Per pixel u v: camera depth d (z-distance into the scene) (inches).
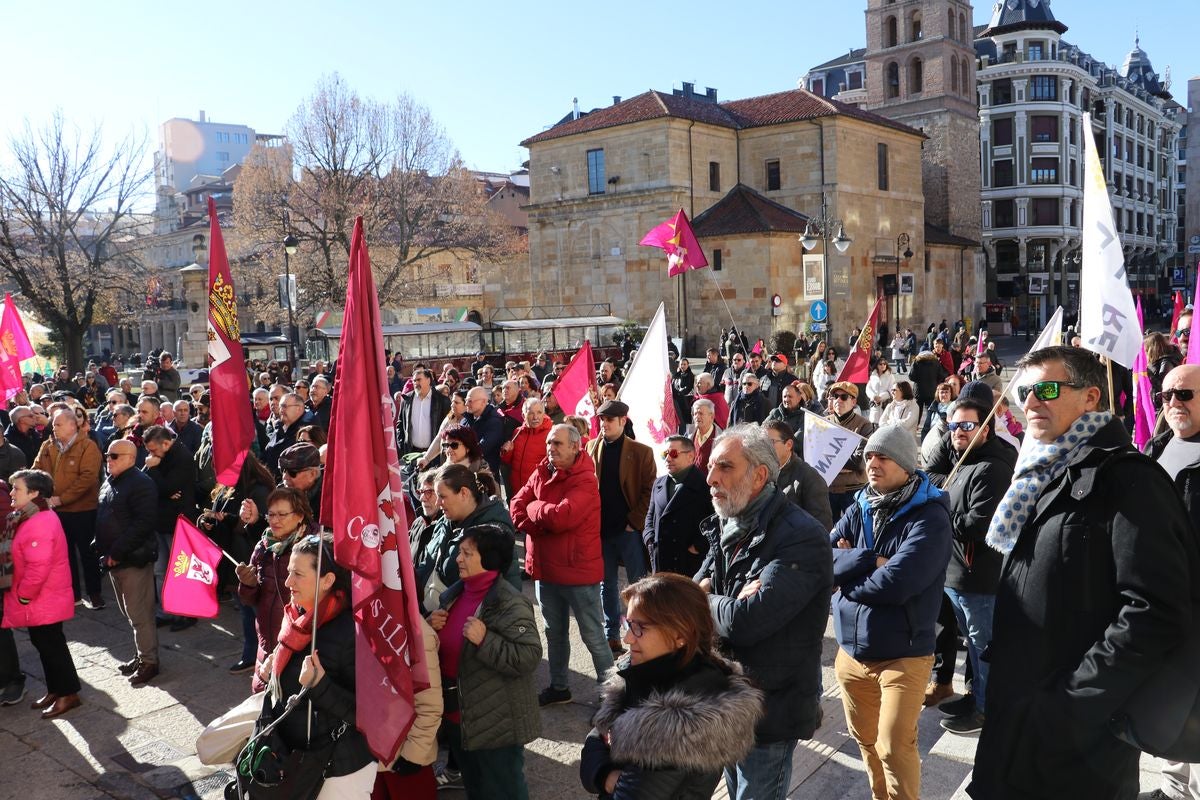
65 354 1760.6
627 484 300.5
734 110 2030.0
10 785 228.5
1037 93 2928.2
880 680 173.8
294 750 157.4
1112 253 238.1
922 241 2143.2
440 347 1457.9
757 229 1712.6
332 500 158.6
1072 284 3125.0
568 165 1952.5
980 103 2977.4
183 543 277.9
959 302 2356.1
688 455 253.8
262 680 177.0
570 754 233.5
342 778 158.7
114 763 239.5
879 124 1948.8
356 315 159.3
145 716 269.0
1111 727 111.8
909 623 169.5
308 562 165.0
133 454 296.8
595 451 306.3
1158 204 3878.0
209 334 307.1
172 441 353.1
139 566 292.5
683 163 1825.8
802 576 148.6
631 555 302.2
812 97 1936.5
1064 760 113.6
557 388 408.5
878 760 182.4
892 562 169.0
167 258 3417.8
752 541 154.9
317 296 1836.9
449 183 1971.0
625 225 1870.1
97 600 379.2
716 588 165.2
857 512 186.9
